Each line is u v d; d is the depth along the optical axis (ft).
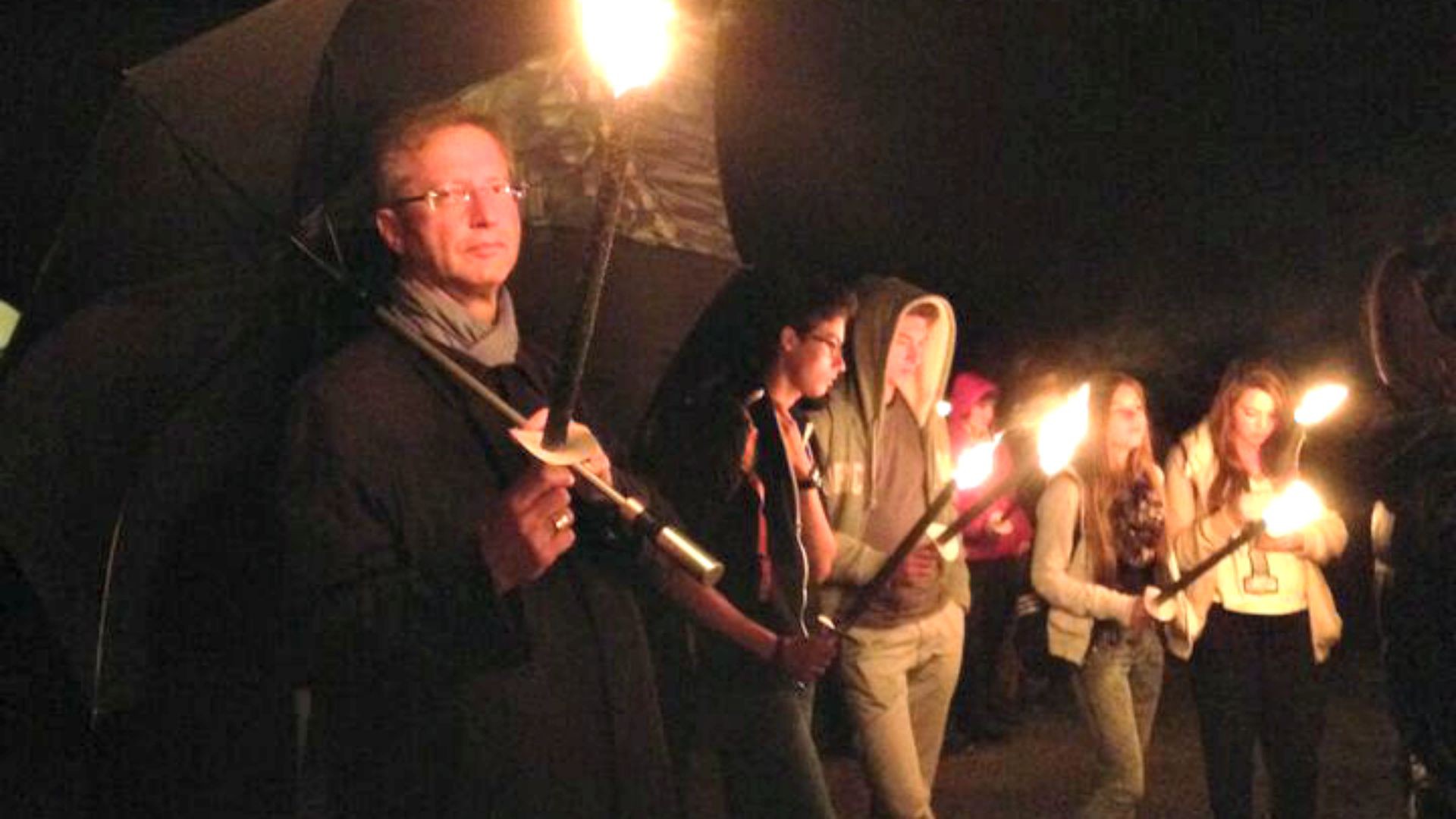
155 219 9.41
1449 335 9.08
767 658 14.20
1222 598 18.83
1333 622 19.03
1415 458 8.82
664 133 11.37
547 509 8.60
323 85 9.88
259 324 9.81
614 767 9.27
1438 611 8.60
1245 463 19.04
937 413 18.60
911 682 18.08
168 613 9.78
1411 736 8.82
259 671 10.46
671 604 10.98
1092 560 18.52
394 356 9.32
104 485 9.42
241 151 9.46
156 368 9.53
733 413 15.06
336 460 8.95
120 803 12.46
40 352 9.27
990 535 27.91
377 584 8.72
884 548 17.85
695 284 11.60
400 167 9.64
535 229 11.32
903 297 17.97
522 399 9.82
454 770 8.92
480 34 10.44
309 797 11.43
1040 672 18.57
